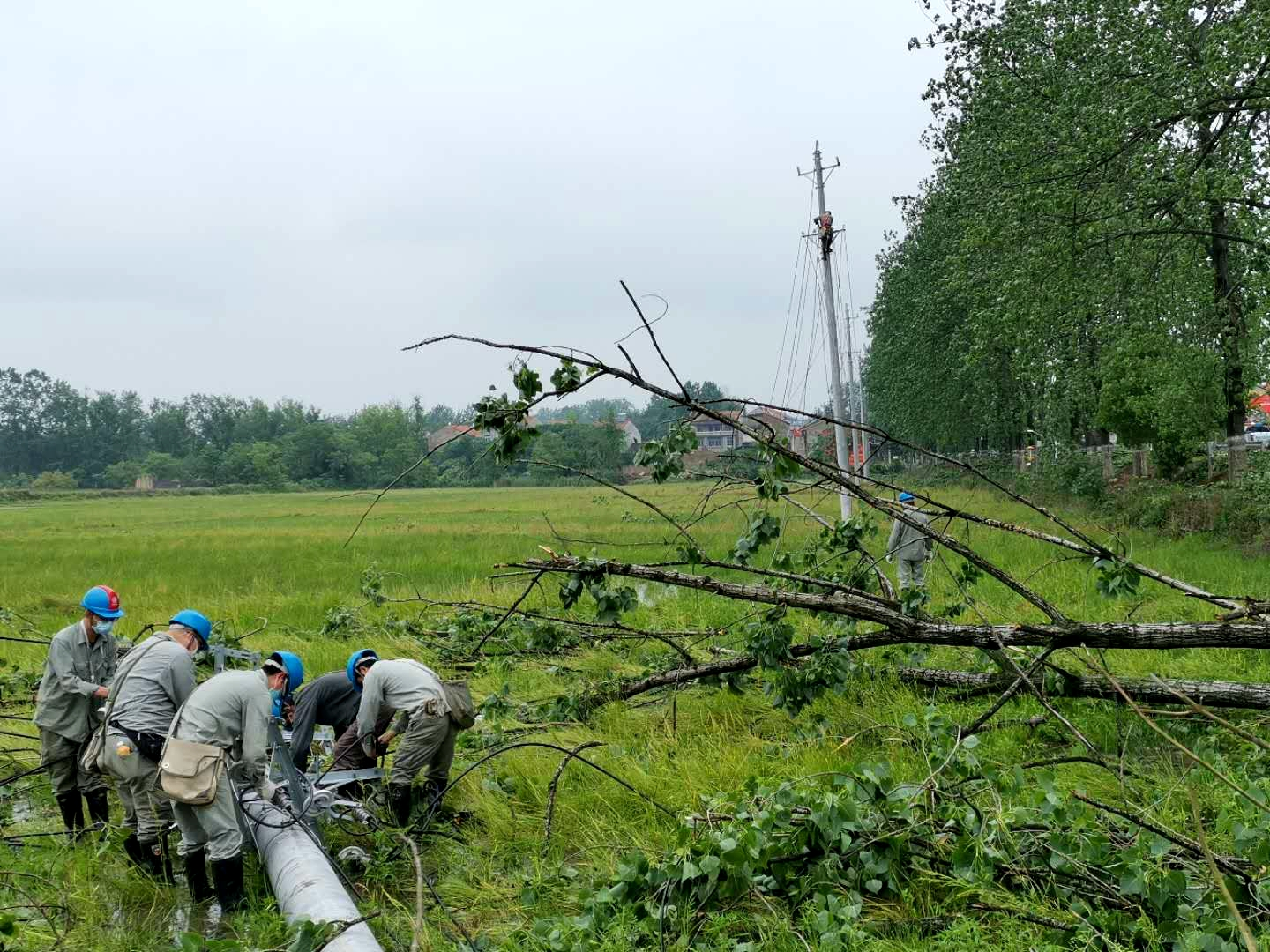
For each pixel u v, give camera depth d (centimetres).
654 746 763
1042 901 473
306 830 568
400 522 3944
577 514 4041
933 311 3741
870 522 856
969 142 2194
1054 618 680
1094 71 1727
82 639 675
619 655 1044
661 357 657
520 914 529
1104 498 2766
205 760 555
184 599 1659
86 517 5441
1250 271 1928
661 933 455
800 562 875
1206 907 432
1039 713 780
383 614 1359
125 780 596
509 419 668
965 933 443
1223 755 666
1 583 1981
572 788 696
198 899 585
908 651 902
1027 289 1864
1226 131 1655
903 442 749
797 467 717
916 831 508
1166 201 1775
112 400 15050
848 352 4050
